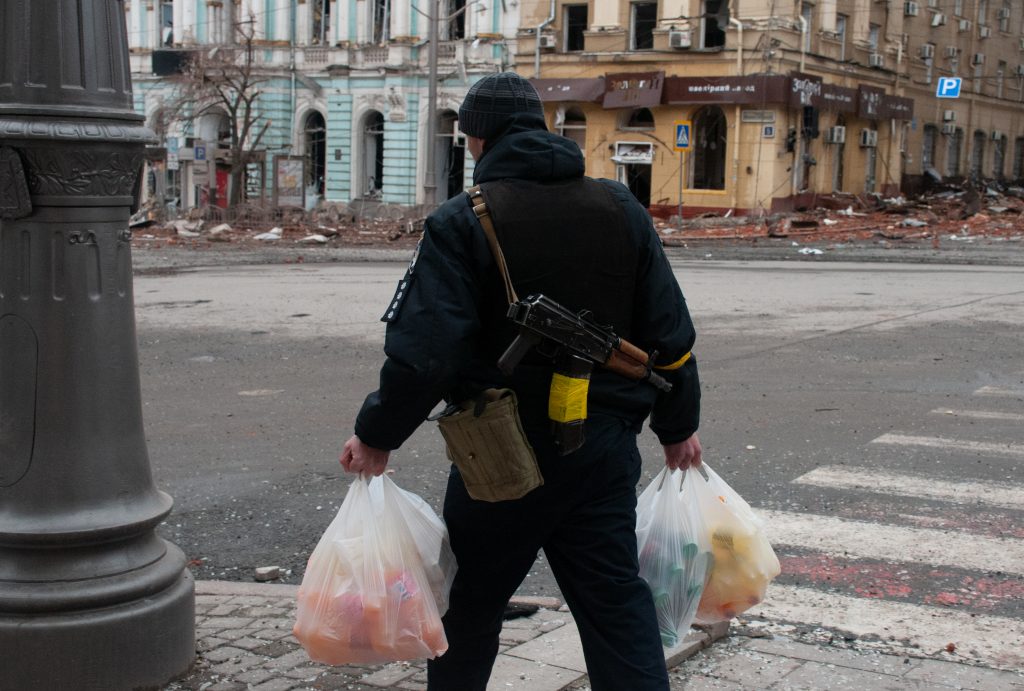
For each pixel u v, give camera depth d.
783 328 11.82
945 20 45.38
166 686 3.54
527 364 2.67
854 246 25.81
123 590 3.45
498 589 2.86
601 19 36.06
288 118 42.00
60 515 3.40
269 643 3.92
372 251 25.22
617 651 2.68
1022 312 12.95
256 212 32.66
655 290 2.83
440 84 38.66
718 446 7.02
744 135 34.25
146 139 3.52
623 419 2.77
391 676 3.64
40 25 3.32
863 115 38.38
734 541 3.22
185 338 11.52
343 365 9.98
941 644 4.03
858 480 6.23
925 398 8.37
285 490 6.22
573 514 2.74
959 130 48.34
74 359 3.41
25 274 3.38
